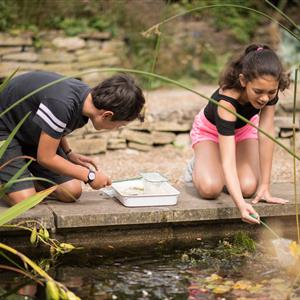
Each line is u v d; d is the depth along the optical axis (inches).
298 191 153.5
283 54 285.4
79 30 274.2
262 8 323.3
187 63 291.3
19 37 259.9
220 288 113.8
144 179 143.3
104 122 130.2
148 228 138.6
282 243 126.6
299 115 218.8
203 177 145.3
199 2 314.5
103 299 109.7
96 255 129.9
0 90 115.5
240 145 153.4
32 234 123.7
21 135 138.6
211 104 150.8
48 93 130.3
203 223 141.5
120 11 288.2
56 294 100.3
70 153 147.8
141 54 286.2
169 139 216.2
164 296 110.8
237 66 136.6
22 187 136.0
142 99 130.0
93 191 150.6
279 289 113.4
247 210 131.5
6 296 110.8
